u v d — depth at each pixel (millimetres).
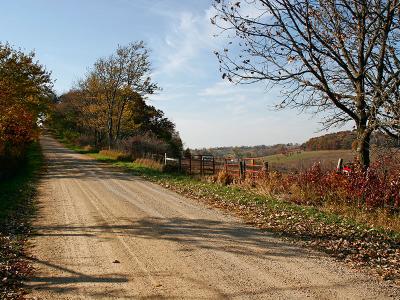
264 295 5582
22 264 7234
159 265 7055
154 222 10766
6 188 18109
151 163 30234
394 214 10750
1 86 25984
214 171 22906
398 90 10594
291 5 9406
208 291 5777
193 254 7699
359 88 11719
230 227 10055
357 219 10828
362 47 11375
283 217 11109
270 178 16531
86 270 6867
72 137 75312
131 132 53531
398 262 7016
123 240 8867
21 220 11305
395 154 12180
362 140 12156
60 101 82812
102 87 49062
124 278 6418
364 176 12273
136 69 47500
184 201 14625
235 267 6875
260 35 9766
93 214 12055
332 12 10695
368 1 10352
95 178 23438
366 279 6168
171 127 66750
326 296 5500
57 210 12867
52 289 6004
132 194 16562
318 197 13406
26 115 27469
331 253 7645
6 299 5633
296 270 6648
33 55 30375
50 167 31484
